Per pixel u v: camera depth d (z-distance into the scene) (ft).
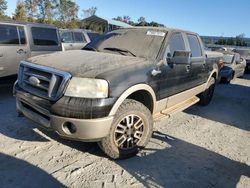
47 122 11.00
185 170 12.04
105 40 16.11
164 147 14.10
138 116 12.26
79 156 12.26
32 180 10.23
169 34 15.29
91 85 10.43
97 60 12.27
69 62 11.82
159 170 11.80
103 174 11.05
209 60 21.39
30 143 13.08
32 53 22.71
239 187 11.16
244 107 24.86
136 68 12.21
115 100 10.89
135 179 10.94
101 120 10.54
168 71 14.21
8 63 20.99
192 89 18.63
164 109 15.38
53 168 11.13
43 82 11.34
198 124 18.47
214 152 14.15
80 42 41.96
